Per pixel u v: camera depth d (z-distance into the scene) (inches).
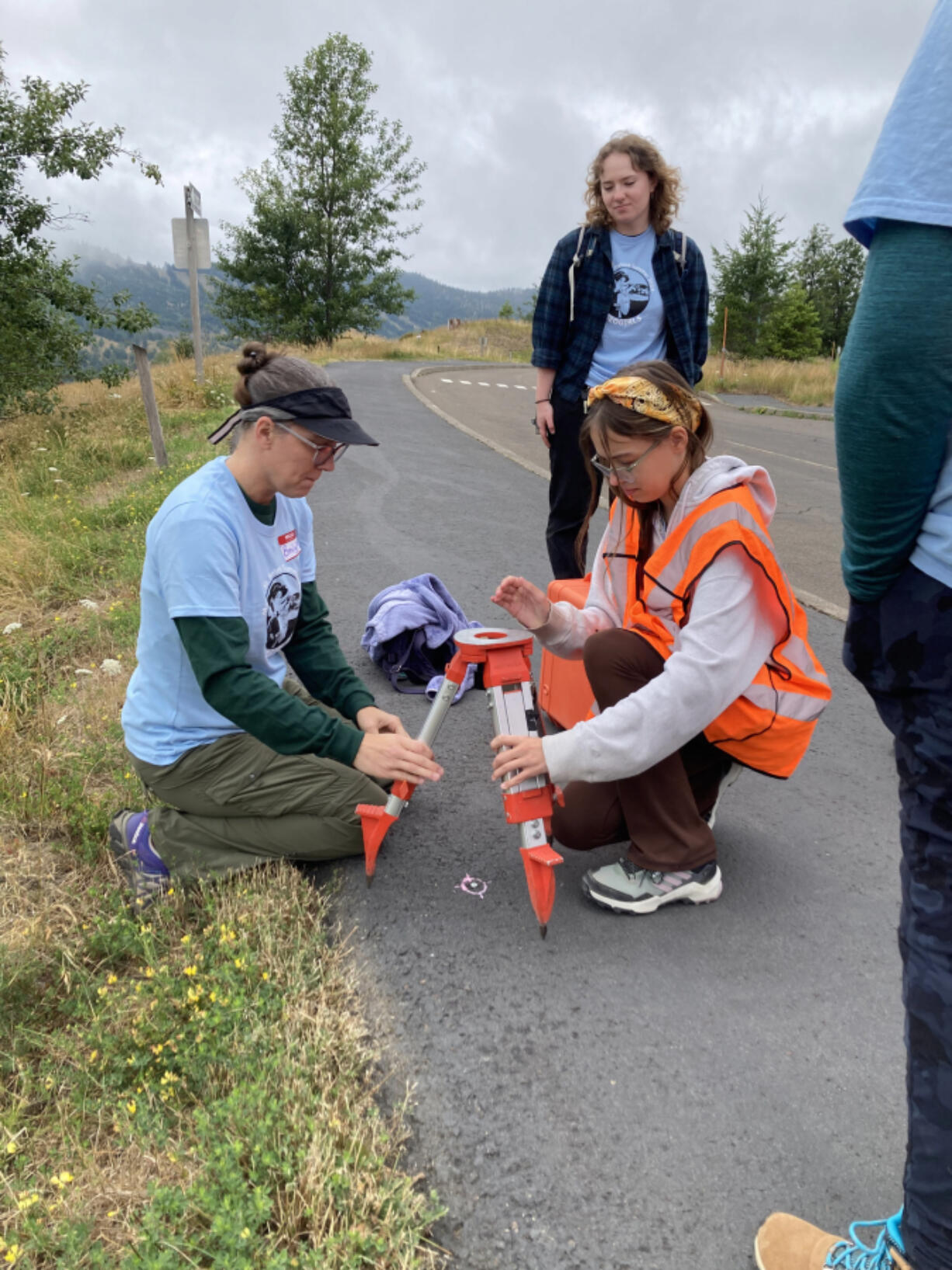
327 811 98.3
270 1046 74.8
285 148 1577.3
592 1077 76.3
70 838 107.3
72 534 224.1
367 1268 58.9
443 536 247.0
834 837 113.7
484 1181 67.2
